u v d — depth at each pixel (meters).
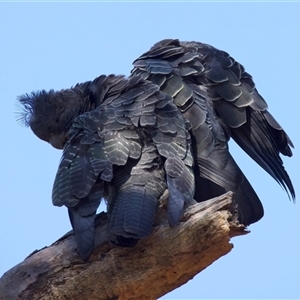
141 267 9.47
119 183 9.95
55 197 9.75
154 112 10.69
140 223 9.14
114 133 10.35
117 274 9.53
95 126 10.52
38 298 9.66
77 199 9.55
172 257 9.31
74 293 9.66
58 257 9.73
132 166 10.07
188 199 9.58
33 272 9.71
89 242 9.18
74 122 10.77
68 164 10.11
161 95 11.06
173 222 8.99
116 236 9.19
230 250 9.13
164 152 10.13
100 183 9.77
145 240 9.39
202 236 9.03
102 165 9.84
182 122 10.79
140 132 10.43
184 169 10.01
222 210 8.95
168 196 9.66
